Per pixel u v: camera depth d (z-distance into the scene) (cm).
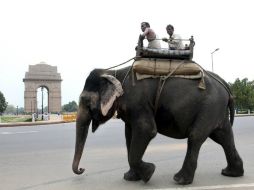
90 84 707
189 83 694
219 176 773
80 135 700
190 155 695
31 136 1939
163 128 713
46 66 10606
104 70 724
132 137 687
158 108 690
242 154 1126
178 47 753
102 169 887
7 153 1233
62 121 4025
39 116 5872
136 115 679
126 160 1038
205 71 731
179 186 686
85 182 738
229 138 756
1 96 10375
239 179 743
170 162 985
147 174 692
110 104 672
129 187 686
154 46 742
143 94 679
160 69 691
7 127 3084
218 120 716
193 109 690
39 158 1106
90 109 699
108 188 683
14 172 869
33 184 733
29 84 10356
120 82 704
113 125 2955
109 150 1280
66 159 1079
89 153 1198
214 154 1145
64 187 700
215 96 705
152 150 1262
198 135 690
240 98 7850
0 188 703
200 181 726
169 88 688
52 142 1594
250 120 3625
